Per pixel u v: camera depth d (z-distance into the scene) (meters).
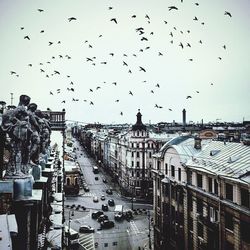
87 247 40.06
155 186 41.47
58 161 41.72
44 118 14.14
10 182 8.27
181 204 33.28
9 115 8.46
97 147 132.50
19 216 8.58
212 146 32.91
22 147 8.68
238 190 22.58
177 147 34.62
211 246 26.92
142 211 60.28
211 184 27.22
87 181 91.44
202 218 27.55
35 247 10.36
